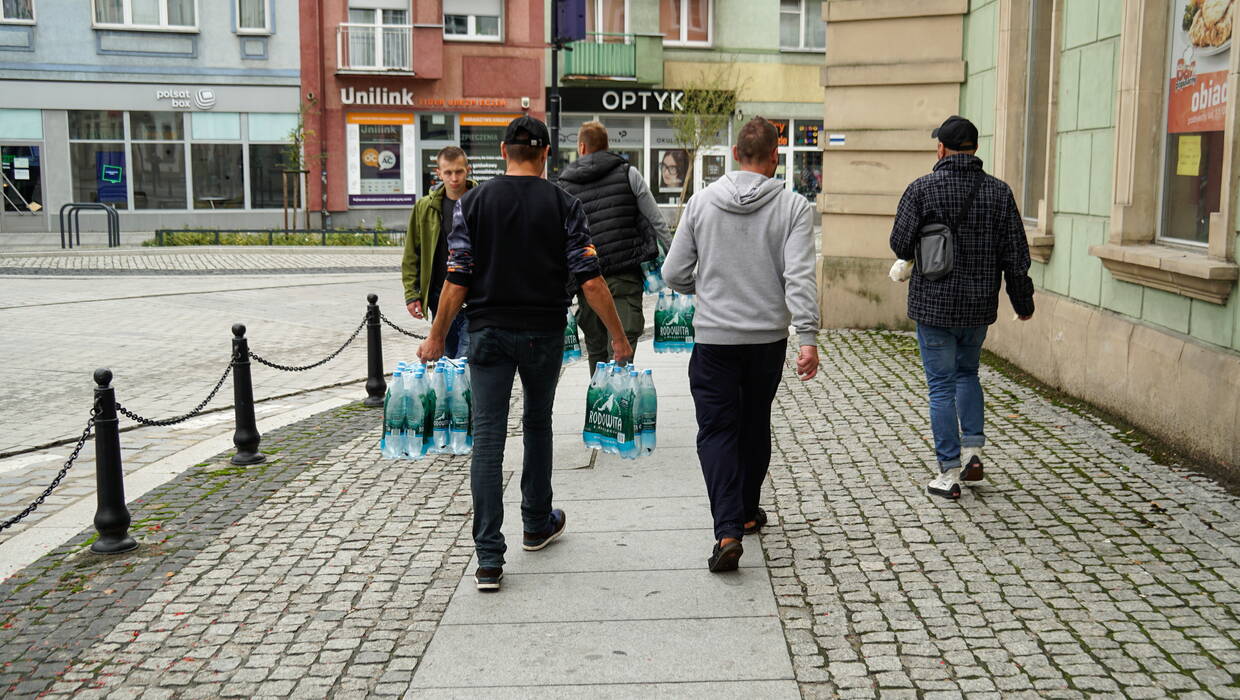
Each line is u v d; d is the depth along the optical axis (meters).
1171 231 7.17
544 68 34.72
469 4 33.81
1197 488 5.86
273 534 5.61
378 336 9.20
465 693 3.76
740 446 5.16
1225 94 6.33
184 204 32.28
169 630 4.38
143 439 8.09
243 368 7.11
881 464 6.61
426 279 7.45
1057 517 5.46
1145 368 7.08
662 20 35.69
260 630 4.36
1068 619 4.23
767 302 4.84
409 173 33.94
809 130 37.41
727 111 35.12
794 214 4.81
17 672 4.02
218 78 31.97
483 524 4.66
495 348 4.64
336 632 4.32
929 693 3.66
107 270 21.20
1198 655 3.89
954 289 5.70
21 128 30.83
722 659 3.97
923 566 4.85
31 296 16.50
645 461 6.86
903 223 5.72
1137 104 7.31
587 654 4.04
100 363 11.29
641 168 36.16
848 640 4.11
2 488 6.76
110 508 5.33
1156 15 7.21
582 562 5.03
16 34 30.34
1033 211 10.08
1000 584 4.61
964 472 5.95
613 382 5.90
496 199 4.62
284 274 21.14
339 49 32.66
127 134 31.59
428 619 4.42
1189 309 6.66
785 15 36.75
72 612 4.60
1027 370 9.48
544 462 5.06
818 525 5.48
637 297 7.27
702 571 4.87
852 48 12.35
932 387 5.86
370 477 6.68
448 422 6.46
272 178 32.88
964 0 11.73
